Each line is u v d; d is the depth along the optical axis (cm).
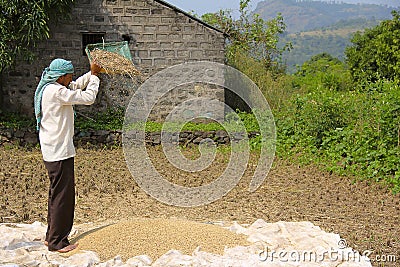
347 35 15100
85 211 827
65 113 567
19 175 1073
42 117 567
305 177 1095
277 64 2166
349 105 1341
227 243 588
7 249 578
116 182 1026
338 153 1208
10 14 1350
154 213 826
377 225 777
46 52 1512
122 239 581
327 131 1295
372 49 2570
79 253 559
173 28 1538
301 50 13675
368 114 1244
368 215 830
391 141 1139
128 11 1527
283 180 1070
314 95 1424
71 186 574
